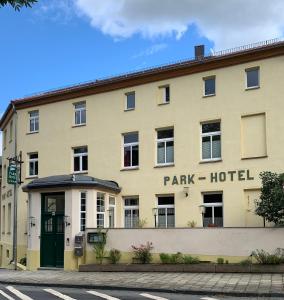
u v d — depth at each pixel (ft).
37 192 87.97
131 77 96.63
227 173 84.69
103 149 100.07
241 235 69.51
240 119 84.58
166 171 91.30
